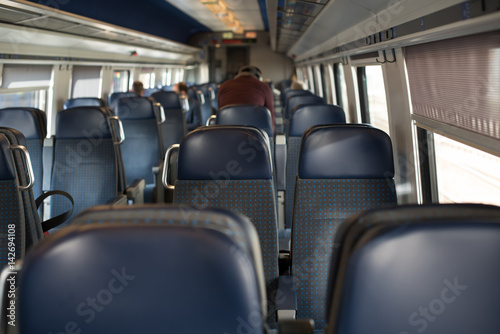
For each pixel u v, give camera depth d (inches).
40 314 41.9
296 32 367.2
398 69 133.6
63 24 230.5
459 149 105.4
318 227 98.9
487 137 82.0
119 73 419.5
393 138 148.8
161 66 574.9
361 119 212.2
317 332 96.5
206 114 488.7
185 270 41.3
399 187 144.6
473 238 39.2
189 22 612.1
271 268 98.7
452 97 97.7
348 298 40.5
